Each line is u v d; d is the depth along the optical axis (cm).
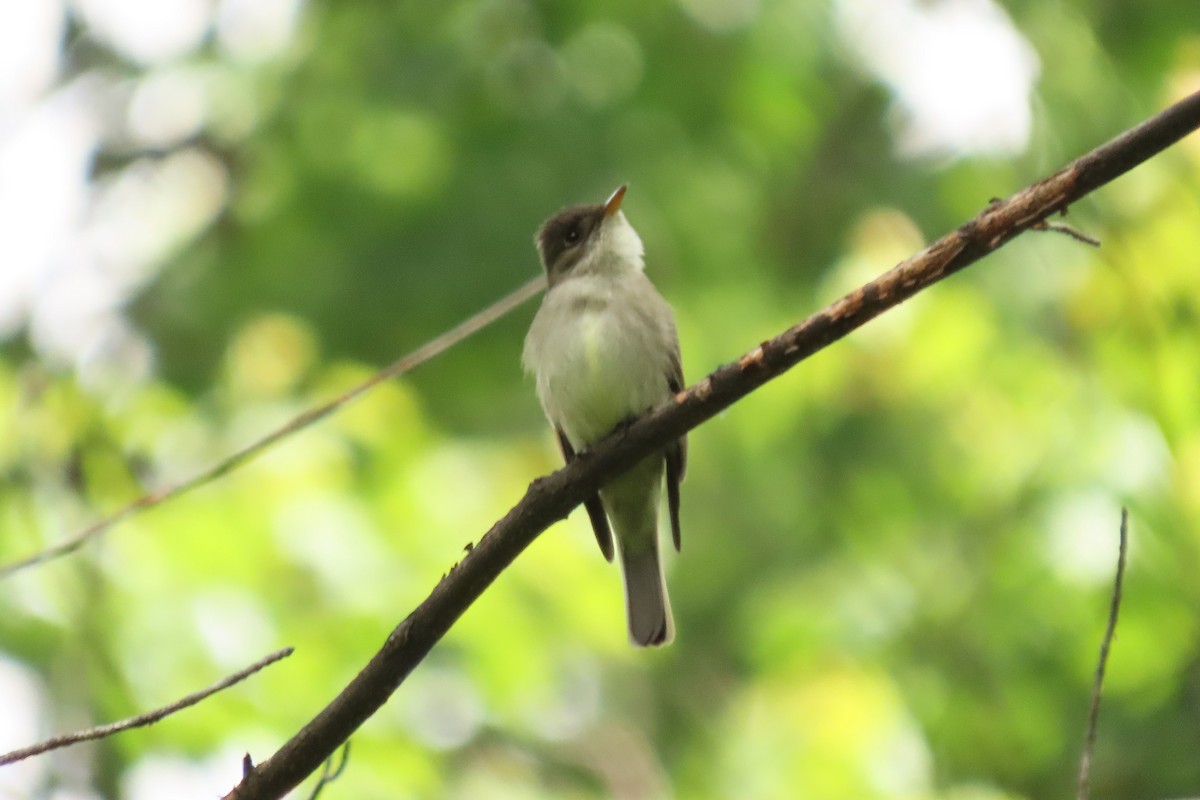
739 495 1343
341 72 1366
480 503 1103
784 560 1312
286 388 1269
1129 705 1088
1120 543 525
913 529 1242
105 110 1448
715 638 1367
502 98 1334
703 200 1335
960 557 1200
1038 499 1150
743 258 1348
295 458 1041
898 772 1105
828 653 1177
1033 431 1208
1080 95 1284
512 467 1188
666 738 1380
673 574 1353
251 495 1010
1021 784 1108
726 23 1329
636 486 806
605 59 1345
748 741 1188
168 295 1361
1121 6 1306
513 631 1000
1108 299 1220
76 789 909
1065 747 1095
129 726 505
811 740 1136
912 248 1330
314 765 546
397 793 918
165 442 1080
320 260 1323
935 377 1288
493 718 996
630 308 821
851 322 550
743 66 1320
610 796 1288
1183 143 1218
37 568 950
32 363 1177
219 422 1096
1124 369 1194
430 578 1003
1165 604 1078
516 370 1312
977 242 530
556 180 1297
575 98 1330
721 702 1377
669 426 573
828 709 1142
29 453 1049
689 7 1338
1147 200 1225
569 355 810
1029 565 1124
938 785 1116
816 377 1306
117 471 1046
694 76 1327
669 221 1312
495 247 1280
